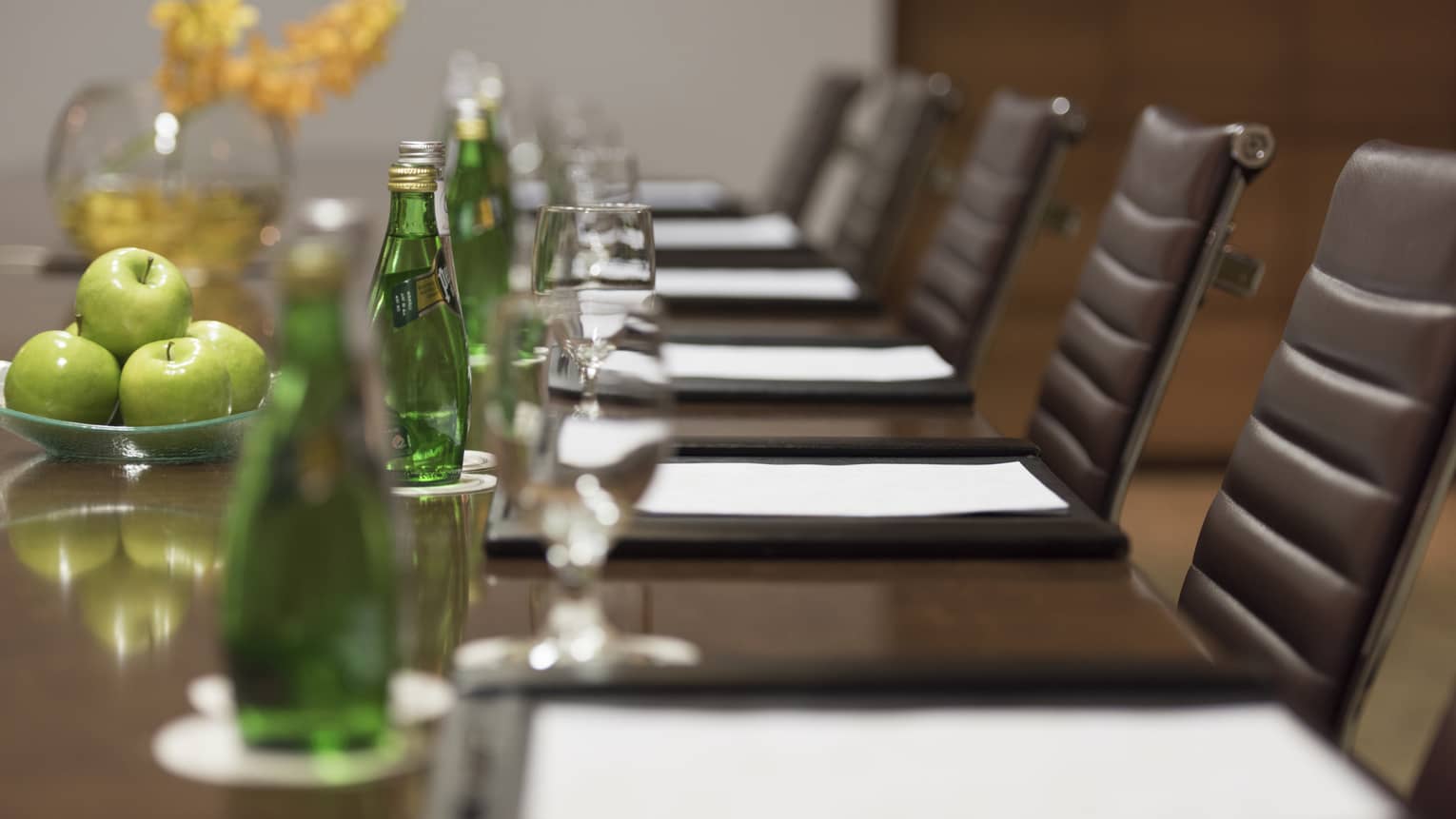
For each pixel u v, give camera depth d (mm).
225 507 1291
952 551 1154
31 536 1208
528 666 910
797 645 962
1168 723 801
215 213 2592
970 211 2824
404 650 946
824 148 4641
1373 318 1354
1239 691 837
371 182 4078
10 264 2666
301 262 758
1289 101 5570
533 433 885
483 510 1275
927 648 959
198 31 2600
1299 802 721
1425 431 1269
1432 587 4117
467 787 721
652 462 893
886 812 705
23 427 1431
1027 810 708
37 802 746
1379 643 1282
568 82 5867
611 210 1470
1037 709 815
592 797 714
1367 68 5555
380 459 797
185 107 2615
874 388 1699
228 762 790
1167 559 4402
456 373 1356
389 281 1341
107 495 1331
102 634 985
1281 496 1420
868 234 3930
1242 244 5617
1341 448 1353
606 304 880
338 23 2803
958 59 5727
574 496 886
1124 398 1877
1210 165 1832
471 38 5820
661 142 5914
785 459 1382
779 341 1954
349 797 748
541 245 1487
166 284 1477
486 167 1921
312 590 785
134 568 1124
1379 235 1386
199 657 943
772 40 5855
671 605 1040
